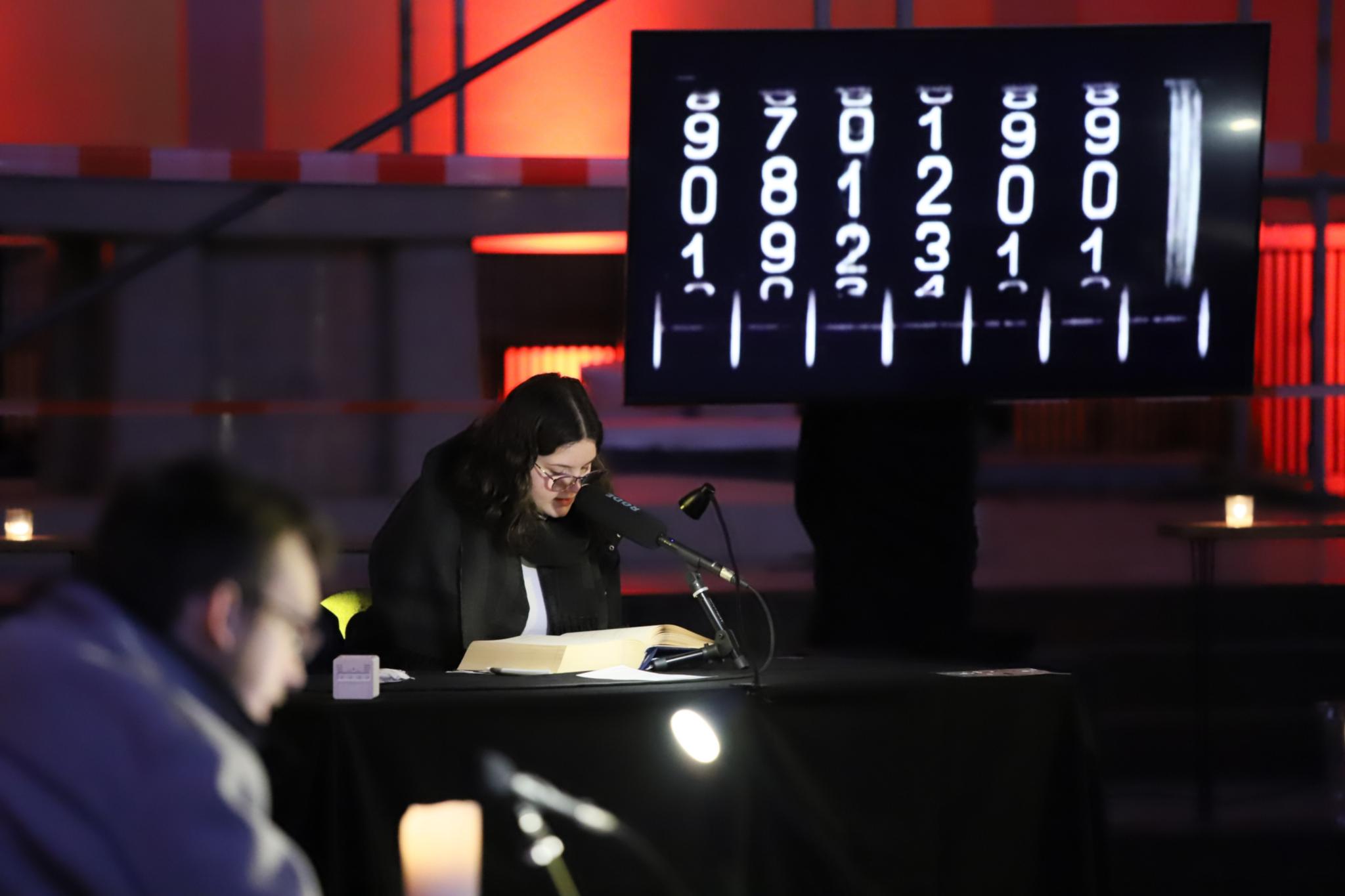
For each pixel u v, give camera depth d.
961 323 13.99
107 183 21.73
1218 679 17.62
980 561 20.58
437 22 21.09
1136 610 18.22
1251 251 13.95
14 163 15.95
